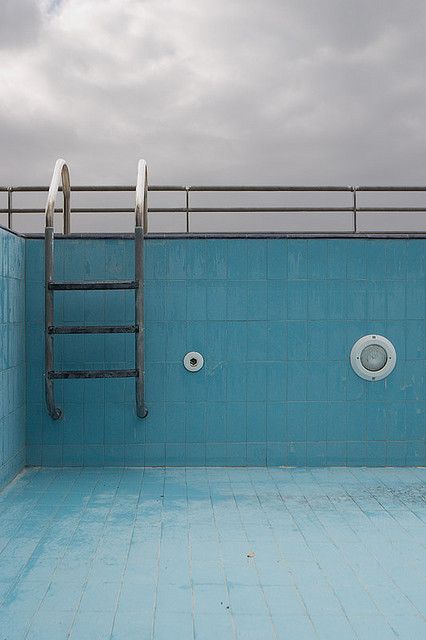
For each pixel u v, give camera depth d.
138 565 3.31
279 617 2.77
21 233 5.23
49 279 4.95
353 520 4.04
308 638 2.60
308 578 3.16
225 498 4.52
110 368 5.40
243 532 3.81
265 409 5.43
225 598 2.94
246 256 5.41
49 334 4.96
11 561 3.36
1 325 4.63
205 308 5.41
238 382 5.42
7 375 4.80
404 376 5.45
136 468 5.38
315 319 5.43
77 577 3.16
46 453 5.38
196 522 3.99
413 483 4.92
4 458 4.73
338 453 5.44
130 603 2.89
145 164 5.41
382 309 5.43
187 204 6.22
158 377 5.41
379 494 4.62
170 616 2.77
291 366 5.43
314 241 5.41
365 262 5.43
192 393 5.41
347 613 2.81
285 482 4.95
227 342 5.41
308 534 3.78
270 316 5.41
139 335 4.97
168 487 4.79
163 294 5.39
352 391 5.45
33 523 3.96
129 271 5.38
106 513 4.16
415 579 3.15
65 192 6.05
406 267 5.43
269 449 5.43
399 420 5.45
